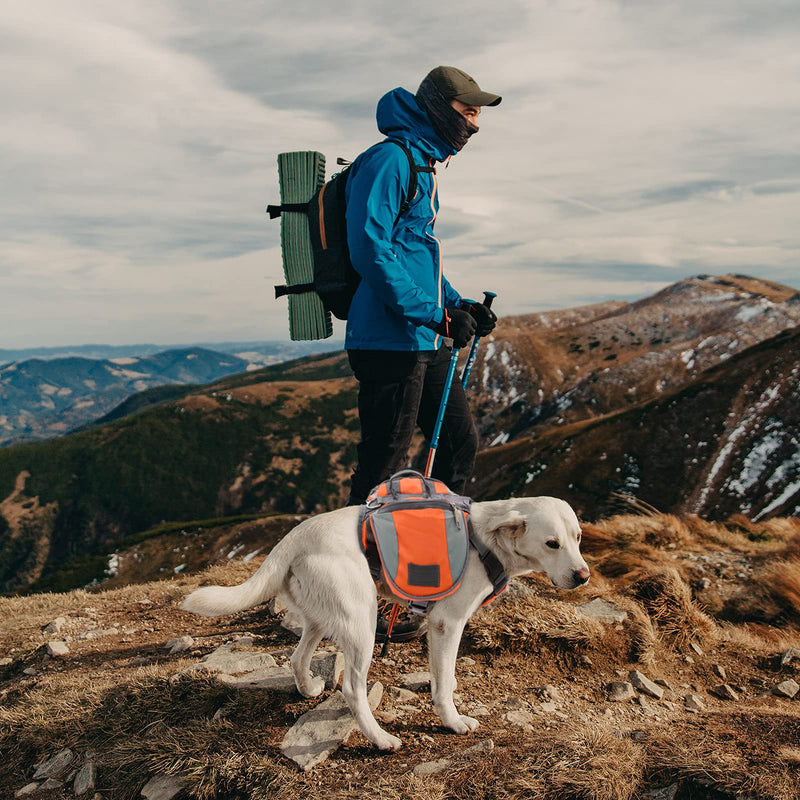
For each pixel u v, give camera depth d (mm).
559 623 5230
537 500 3855
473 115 4133
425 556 3705
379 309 4129
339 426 192500
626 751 3441
